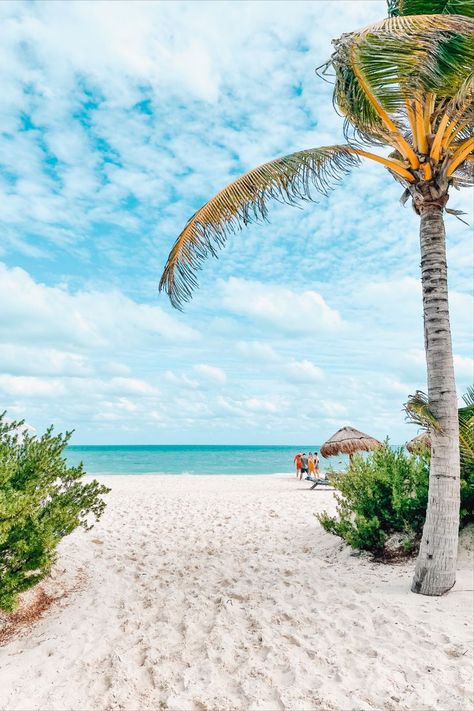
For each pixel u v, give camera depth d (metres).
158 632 4.25
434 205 5.18
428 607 4.43
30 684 3.39
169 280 6.56
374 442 14.79
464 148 5.09
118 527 9.07
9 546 4.13
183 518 9.99
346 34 4.21
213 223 6.04
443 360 4.96
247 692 3.24
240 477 25.92
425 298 5.15
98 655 3.80
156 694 3.27
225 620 4.49
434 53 4.00
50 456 4.93
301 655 3.73
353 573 5.78
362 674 3.39
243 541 7.92
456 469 4.87
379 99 4.69
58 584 5.53
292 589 5.32
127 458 73.12
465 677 3.24
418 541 6.11
